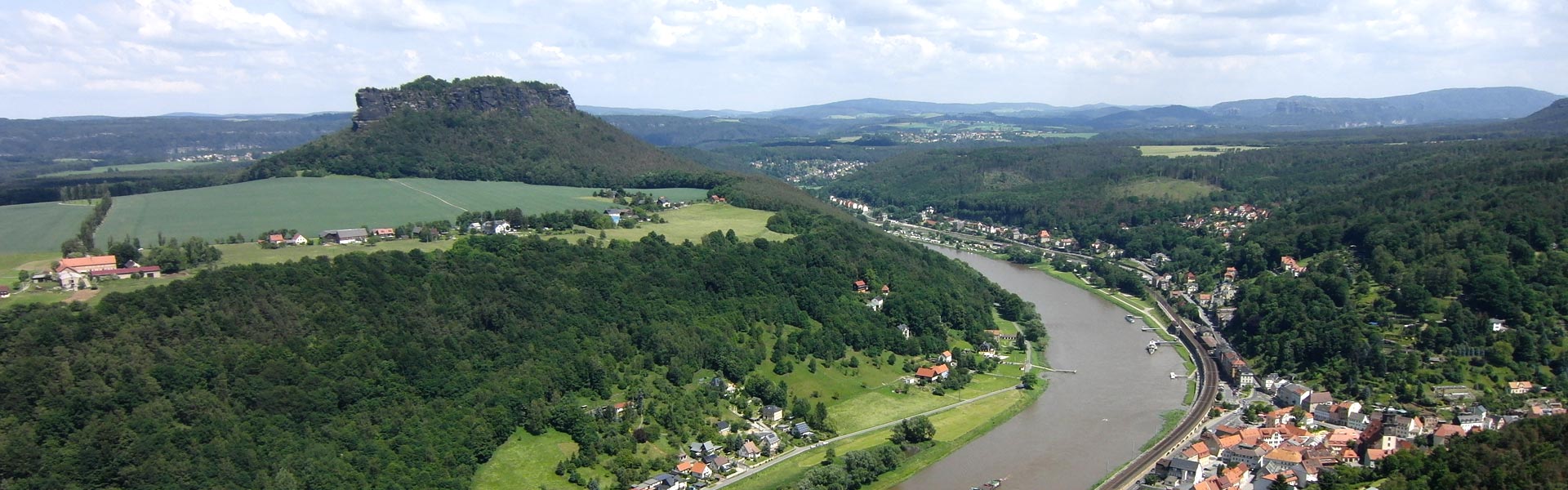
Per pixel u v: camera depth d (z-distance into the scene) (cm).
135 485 19538
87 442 19600
